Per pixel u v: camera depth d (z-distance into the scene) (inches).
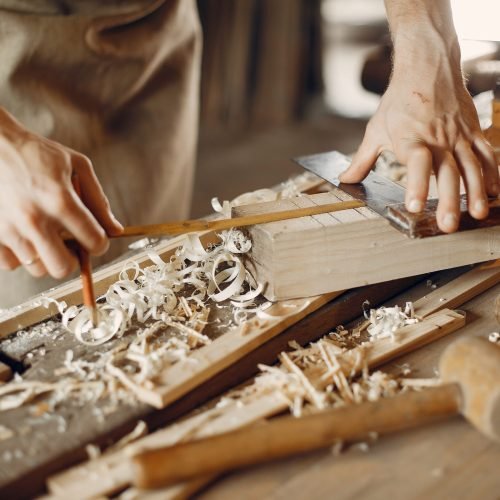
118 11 55.5
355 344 34.8
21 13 52.1
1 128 32.0
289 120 174.9
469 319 36.9
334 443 26.5
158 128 61.6
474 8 56.6
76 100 56.0
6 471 25.4
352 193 39.4
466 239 37.9
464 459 26.5
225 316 35.5
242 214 36.7
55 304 36.2
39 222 30.0
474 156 37.5
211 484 25.6
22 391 29.8
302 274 35.4
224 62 164.9
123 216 60.3
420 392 27.0
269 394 30.1
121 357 31.9
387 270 37.0
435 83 39.8
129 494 24.8
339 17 254.4
